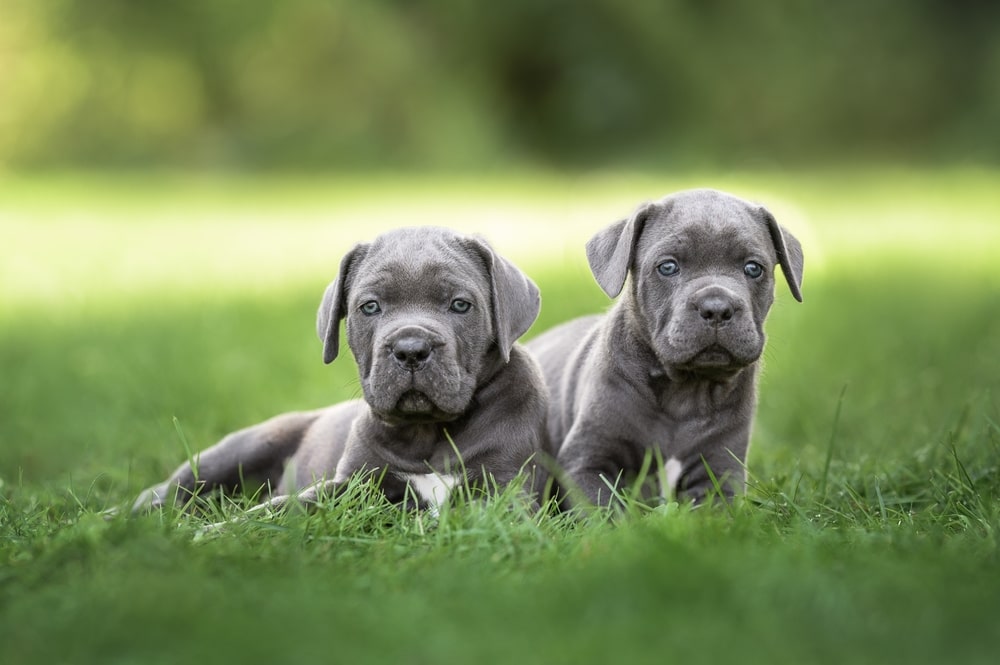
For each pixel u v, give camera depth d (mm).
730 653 4191
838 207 33469
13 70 41938
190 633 4434
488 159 47375
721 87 55781
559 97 53312
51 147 42594
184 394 11344
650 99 54062
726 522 5812
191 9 43875
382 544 5738
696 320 6746
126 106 43531
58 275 20453
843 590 4703
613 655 4164
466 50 51281
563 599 4727
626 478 7473
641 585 4738
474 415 7047
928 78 59156
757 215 7312
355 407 8023
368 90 45656
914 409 10281
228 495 8227
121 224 28141
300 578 5121
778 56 57375
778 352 12562
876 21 59875
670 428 7379
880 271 21469
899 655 4191
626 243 7234
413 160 45656
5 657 4359
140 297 17938
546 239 24391
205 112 44656
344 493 6555
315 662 4160
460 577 5109
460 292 6805
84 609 4684
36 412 11055
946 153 54406
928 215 31859
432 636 4379
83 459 9359
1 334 15055
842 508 6891
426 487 7020
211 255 22984
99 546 5438
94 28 42875
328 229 26953
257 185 40656
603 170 49781
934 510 6848
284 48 44938
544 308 14852
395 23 47812
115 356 13320
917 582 4855
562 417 8062
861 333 14766
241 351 13430
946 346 13508
